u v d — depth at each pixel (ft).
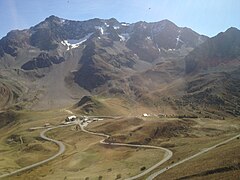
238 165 254.47
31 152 655.35
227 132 619.26
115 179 357.61
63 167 500.33
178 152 448.65
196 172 268.00
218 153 324.19
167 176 297.12
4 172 497.87
